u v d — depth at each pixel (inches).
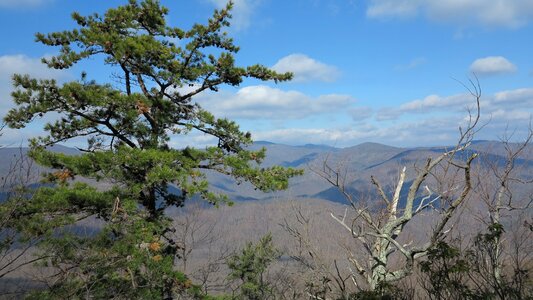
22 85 419.5
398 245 249.3
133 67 473.4
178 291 395.2
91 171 421.4
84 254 299.4
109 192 429.1
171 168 436.8
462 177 286.5
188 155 467.5
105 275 314.7
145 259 364.5
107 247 341.7
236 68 488.7
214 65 496.4
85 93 420.5
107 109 456.4
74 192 394.0
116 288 324.8
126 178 436.5
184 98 516.7
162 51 462.0
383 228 287.9
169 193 473.4
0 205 225.0
